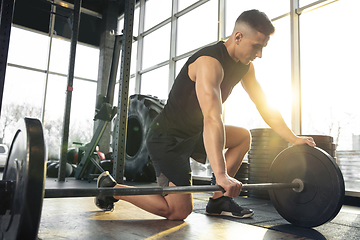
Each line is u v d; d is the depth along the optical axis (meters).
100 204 1.65
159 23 5.91
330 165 1.35
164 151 1.45
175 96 1.42
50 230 1.25
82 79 7.51
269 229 1.39
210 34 4.79
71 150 5.05
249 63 1.44
